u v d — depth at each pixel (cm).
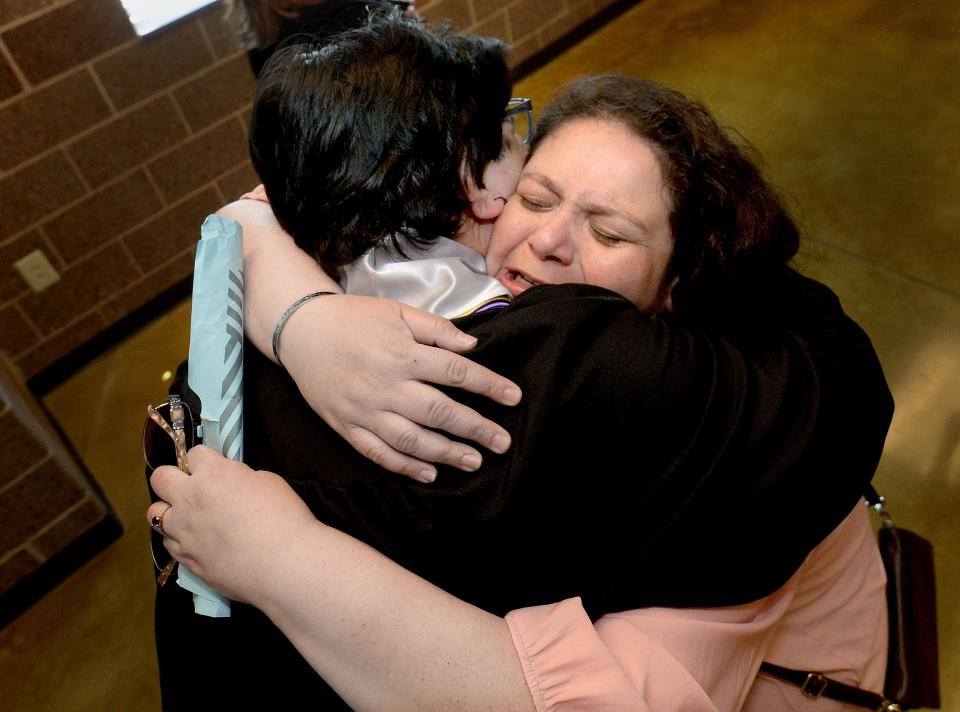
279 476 64
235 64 258
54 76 224
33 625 186
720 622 64
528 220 76
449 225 72
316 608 55
